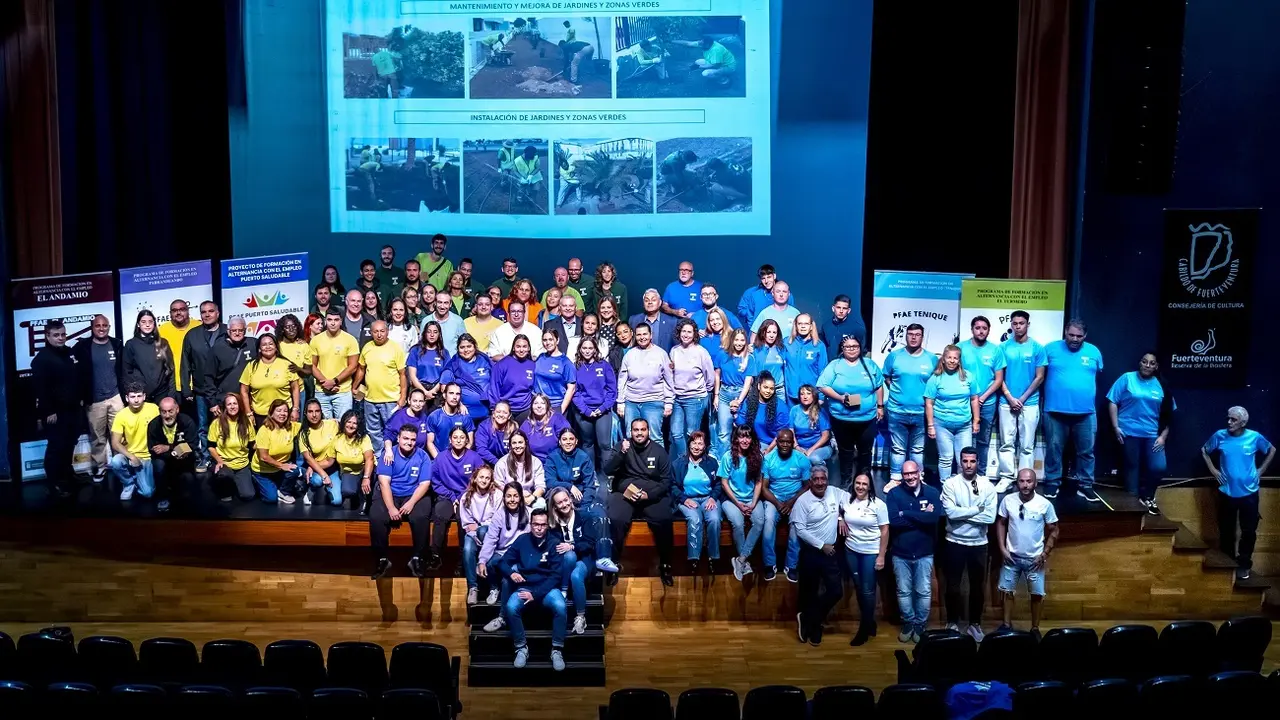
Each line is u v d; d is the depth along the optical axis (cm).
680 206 1262
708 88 1242
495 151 1259
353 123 1262
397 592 996
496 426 996
